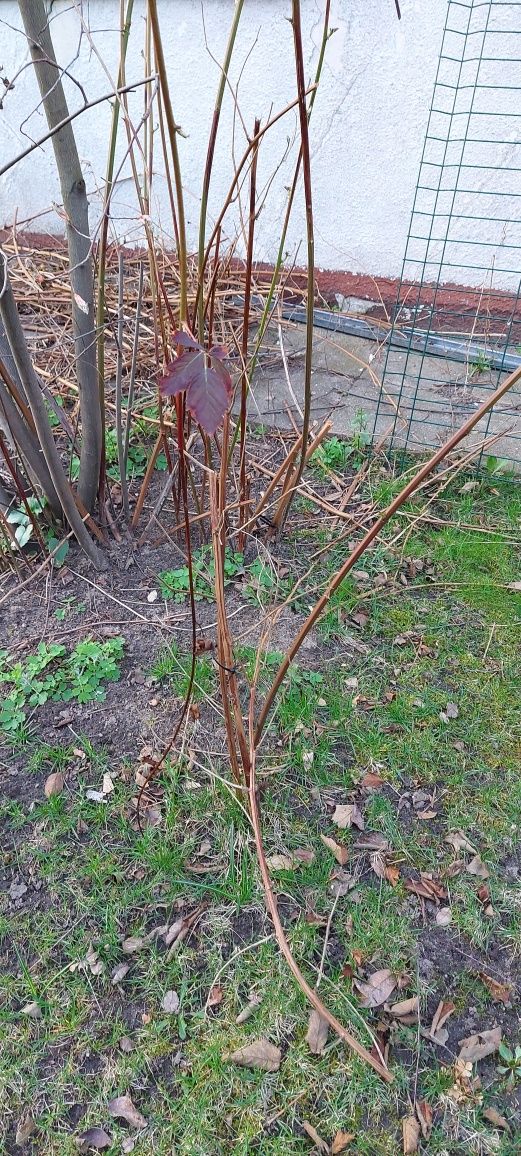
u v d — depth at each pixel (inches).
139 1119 56.6
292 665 87.7
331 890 69.3
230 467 114.7
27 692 84.4
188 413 90.0
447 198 143.3
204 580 98.0
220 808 74.3
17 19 158.1
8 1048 59.9
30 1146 55.7
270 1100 57.4
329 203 152.6
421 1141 55.7
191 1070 58.8
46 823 73.4
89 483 97.3
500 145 134.9
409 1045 60.3
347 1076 58.5
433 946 66.1
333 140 145.4
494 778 78.4
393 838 73.2
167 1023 61.2
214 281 77.3
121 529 104.8
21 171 178.5
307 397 81.8
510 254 144.3
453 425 126.9
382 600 97.8
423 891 69.6
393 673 88.5
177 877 69.4
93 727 81.5
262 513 107.6
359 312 161.2
